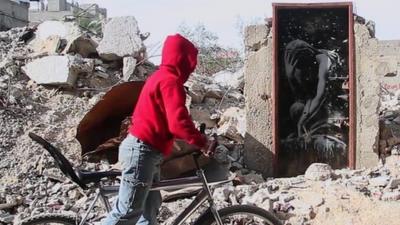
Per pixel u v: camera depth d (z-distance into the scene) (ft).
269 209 18.75
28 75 27.35
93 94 27.20
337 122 24.67
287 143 24.88
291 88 24.85
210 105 29.32
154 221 13.64
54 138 24.03
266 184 21.42
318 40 24.75
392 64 24.52
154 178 13.20
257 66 24.90
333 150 24.64
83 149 18.44
